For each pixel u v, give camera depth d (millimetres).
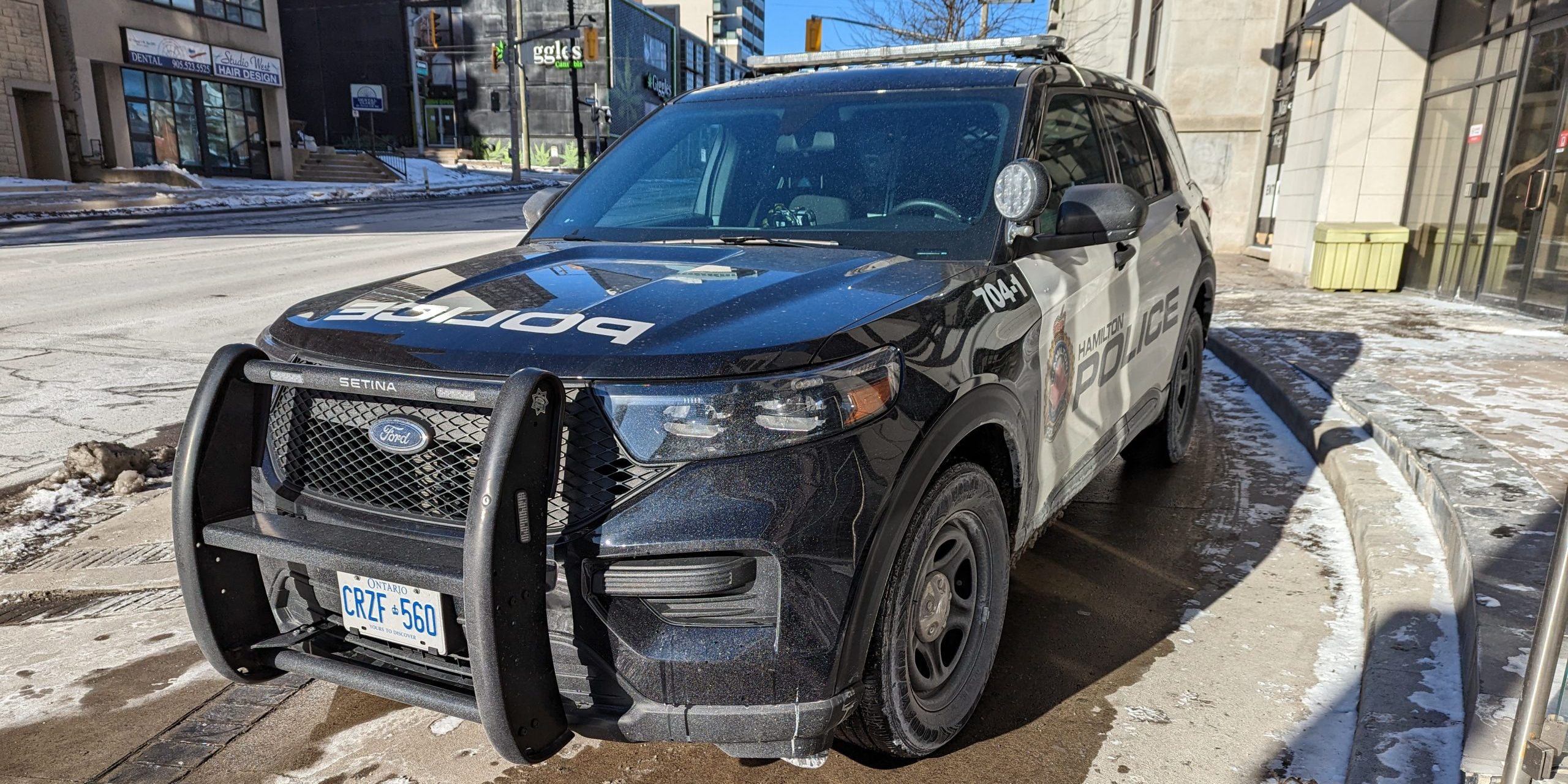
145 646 3047
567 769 2400
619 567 1814
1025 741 2488
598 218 3168
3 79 23719
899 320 2109
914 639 2193
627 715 1854
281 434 2121
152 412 5676
